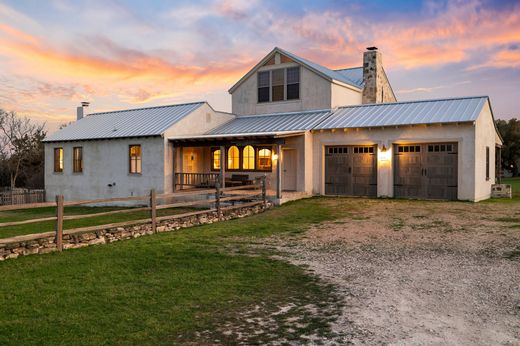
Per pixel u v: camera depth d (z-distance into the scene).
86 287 6.48
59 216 9.09
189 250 9.03
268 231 11.38
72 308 5.59
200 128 22.64
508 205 15.39
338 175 19.81
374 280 6.71
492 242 9.22
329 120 20.61
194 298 5.98
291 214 14.56
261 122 22.95
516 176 47.84
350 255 8.46
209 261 8.07
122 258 8.34
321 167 20.16
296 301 5.83
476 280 6.57
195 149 22.73
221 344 4.54
